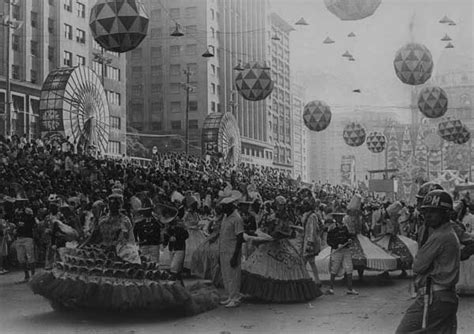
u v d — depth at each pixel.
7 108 41.94
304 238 12.16
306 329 8.09
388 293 11.55
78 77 43.81
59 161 26.22
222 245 10.01
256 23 99.25
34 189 19.16
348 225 13.11
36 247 15.98
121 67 76.62
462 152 92.19
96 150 43.31
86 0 69.06
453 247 5.26
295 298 10.30
